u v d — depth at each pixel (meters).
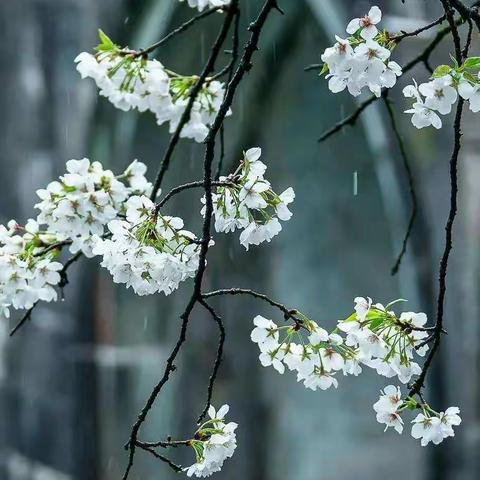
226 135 15.33
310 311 15.52
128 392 17.31
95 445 17.53
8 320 25.48
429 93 5.42
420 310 15.20
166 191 16.05
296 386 15.77
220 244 15.82
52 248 6.11
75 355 17.70
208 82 6.57
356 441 15.56
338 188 15.08
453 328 15.58
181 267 5.51
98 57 6.32
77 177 5.70
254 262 15.74
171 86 6.60
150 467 17.27
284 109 15.05
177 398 16.72
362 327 5.69
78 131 26.03
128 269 5.51
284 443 15.88
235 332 16.02
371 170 14.94
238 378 16.12
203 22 15.08
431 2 14.74
